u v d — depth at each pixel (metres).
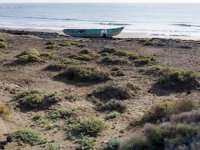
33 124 15.10
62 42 43.06
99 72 23.50
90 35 60.75
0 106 15.77
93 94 19.75
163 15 157.38
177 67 27.25
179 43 45.44
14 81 22.30
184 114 12.41
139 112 16.83
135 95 19.72
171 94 20.08
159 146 10.90
